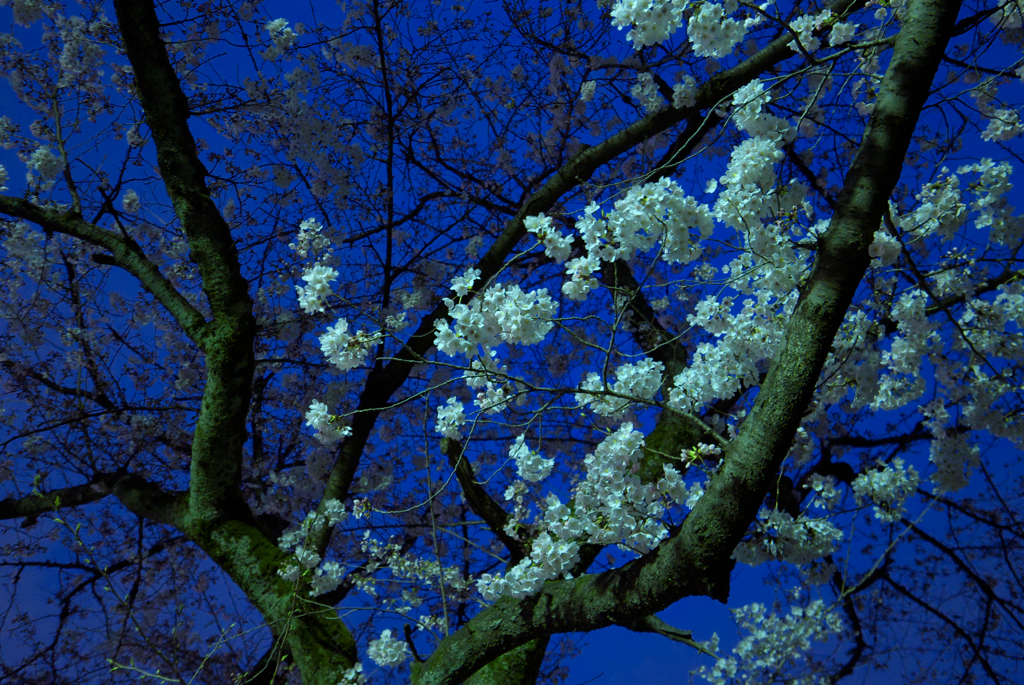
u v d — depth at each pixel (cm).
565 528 239
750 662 406
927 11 237
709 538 202
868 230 212
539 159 572
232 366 402
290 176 502
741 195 225
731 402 399
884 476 331
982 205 288
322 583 379
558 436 533
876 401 336
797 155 464
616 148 475
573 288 203
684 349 477
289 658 443
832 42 279
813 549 270
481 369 212
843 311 207
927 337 311
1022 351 299
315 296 212
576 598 245
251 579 397
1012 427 306
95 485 506
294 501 546
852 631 498
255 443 578
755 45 483
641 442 230
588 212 202
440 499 534
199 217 428
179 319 429
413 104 511
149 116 428
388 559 377
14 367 529
